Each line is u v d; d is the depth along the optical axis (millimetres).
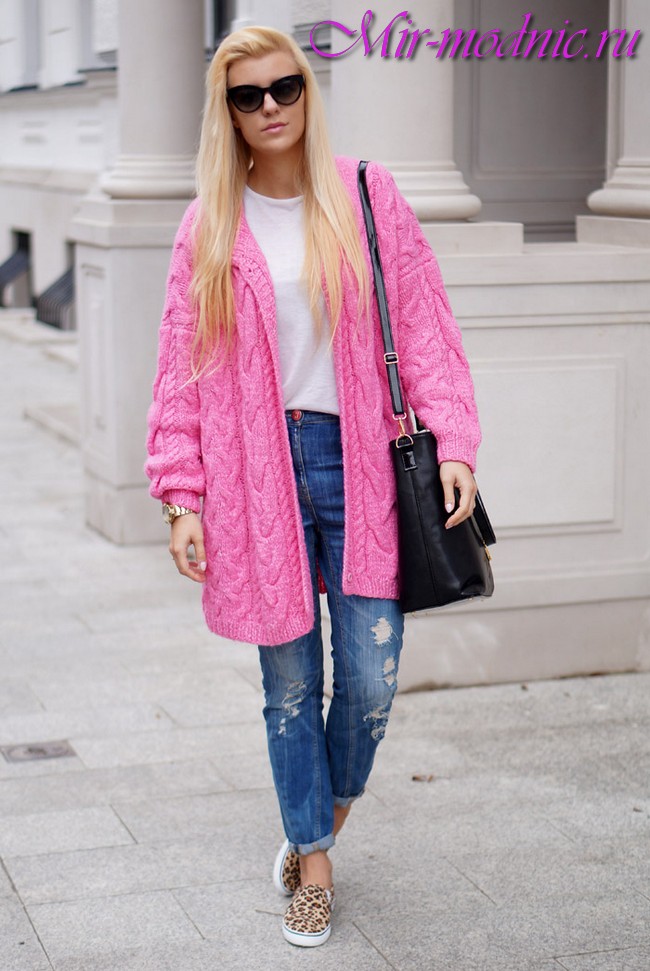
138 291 7504
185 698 5312
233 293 3129
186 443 3250
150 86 7516
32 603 6664
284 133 3119
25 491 9242
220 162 3150
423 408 3252
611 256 5129
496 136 7074
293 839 3449
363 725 3414
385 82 5199
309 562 3309
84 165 17047
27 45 19047
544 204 7211
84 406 8172
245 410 3170
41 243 18766
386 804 4234
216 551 3271
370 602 3301
